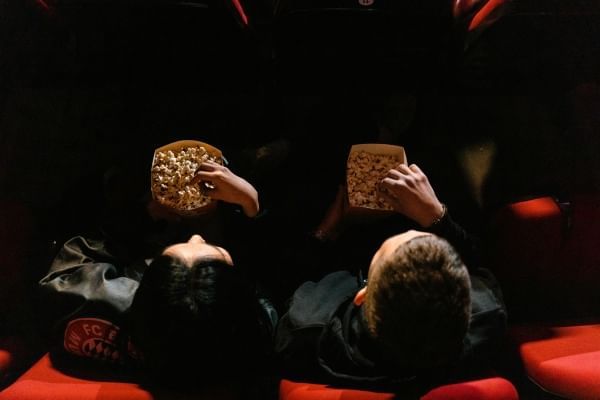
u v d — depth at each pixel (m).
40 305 1.30
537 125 1.89
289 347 1.25
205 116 1.88
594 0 1.55
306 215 1.67
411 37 1.49
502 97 1.90
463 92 1.88
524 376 1.46
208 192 1.33
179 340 1.11
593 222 1.47
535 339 1.39
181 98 1.89
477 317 1.22
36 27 1.71
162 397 1.17
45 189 1.84
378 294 1.03
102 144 1.87
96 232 1.46
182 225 1.48
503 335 1.24
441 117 1.88
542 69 1.88
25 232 1.47
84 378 1.26
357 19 1.42
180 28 1.51
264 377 1.36
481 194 1.82
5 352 1.37
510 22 1.71
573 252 1.48
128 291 1.27
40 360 1.33
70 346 1.27
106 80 1.88
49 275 1.34
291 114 1.87
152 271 1.15
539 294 1.52
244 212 1.42
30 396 1.15
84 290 1.27
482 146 1.87
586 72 1.87
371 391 1.17
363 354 1.18
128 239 1.45
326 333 1.22
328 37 1.48
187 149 1.38
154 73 1.85
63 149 1.87
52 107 1.89
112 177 1.52
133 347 1.22
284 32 1.48
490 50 1.82
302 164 1.76
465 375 1.20
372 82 1.83
